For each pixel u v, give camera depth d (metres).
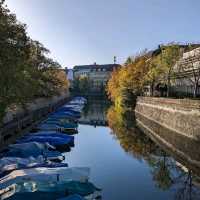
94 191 22.59
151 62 80.62
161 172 32.09
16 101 38.03
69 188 21.05
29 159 28.00
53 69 72.81
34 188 20.58
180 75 75.31
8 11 32.81
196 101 41.84
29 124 52.47
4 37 31.36
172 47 71.44
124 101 98.06
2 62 31.28
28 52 36.56
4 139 39.75
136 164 35.38
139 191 26.45
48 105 84.00
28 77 43.12
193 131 41.62
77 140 49.81
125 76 95.25
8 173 24.67
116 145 46.25
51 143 38.12
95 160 36.75
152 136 55.12
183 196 25.23
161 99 60.12
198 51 67.44
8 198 19.59
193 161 36.09
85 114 95.94
